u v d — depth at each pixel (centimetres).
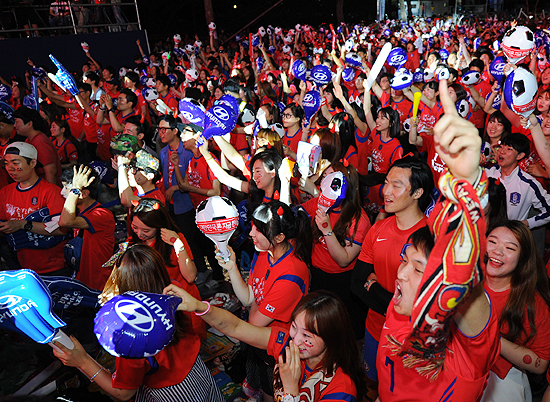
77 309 343
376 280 291
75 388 338
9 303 199
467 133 108
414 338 138
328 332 196
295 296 260
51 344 217
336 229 328
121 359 222
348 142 501
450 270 120
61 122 684
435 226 125
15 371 375
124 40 1538
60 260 434
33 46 1348
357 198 328
